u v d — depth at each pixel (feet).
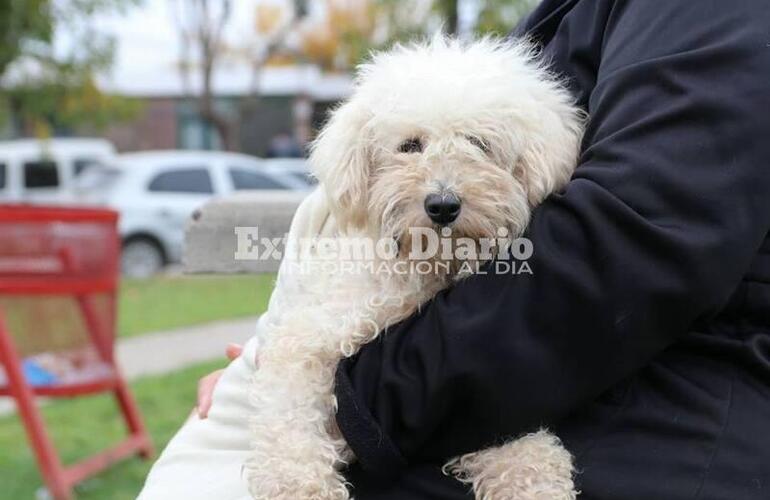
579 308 4.47
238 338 27.32
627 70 4.90
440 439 4.82
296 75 89.92
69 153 51.83
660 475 4.66
